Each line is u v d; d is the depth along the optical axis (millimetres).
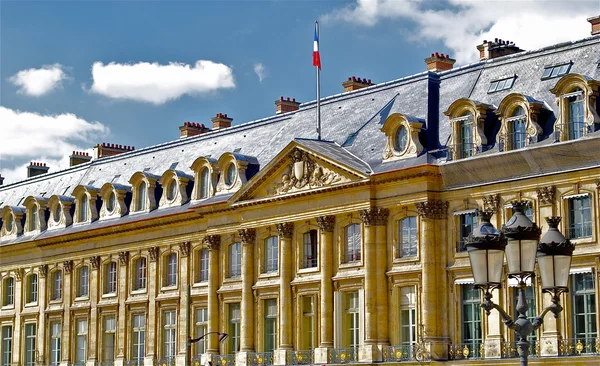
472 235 27891
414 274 59719
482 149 57625
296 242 66062
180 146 81812
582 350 53156
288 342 65625
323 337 63406
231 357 69688
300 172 65375
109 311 80375
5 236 91750
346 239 63594
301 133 70375
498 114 57219
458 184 58719
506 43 66875
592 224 53375
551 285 27875
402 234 60906
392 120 61625
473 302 58188
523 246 27391
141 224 77562
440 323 58969
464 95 61844
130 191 81375
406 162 60562
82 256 83125
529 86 58562
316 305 64625
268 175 67188
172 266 76500
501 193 56938
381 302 60969
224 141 77688
